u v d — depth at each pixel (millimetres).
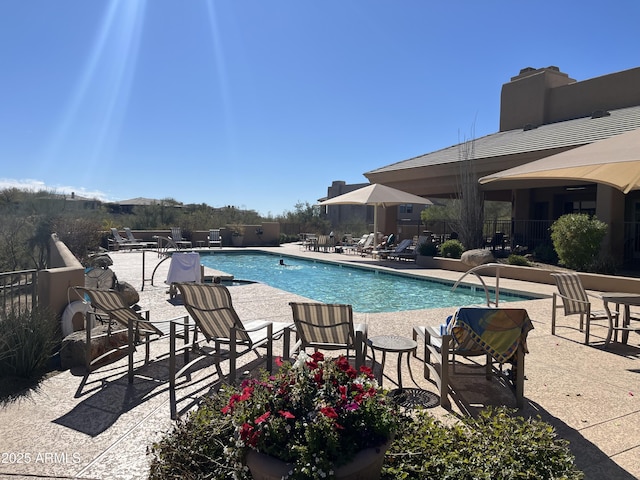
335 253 21844
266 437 2023
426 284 13867
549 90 22266
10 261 10898
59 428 3527
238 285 11211
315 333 4652
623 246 13719
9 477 2836
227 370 4945
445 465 2285
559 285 6566
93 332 5410
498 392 4402
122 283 8602
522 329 3938
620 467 2980
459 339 4094
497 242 19219
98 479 2822
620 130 14656
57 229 14086
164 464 2328
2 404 3984
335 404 2102
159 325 5516
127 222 27750
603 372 4973
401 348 4172
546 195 20828
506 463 2328
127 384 4488
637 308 8562
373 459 1962
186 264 9438
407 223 33750
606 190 13430
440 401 4059
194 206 34469
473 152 19156
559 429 3566
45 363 4891
